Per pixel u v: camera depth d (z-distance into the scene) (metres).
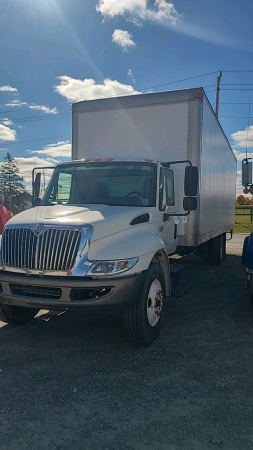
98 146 7.48
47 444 2.99
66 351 4.82
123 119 7.27
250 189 7.03
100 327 5.69
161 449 2.92
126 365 4.42
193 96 6.73
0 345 5.01
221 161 10.12
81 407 3.52
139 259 4.65
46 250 4.50
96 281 4.33
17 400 3.65
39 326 5.73
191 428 3.19
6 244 4.79
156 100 7.00
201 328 5.71
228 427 3.21
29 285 4.54
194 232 7.07
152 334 4.99
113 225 4.79
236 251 15.27
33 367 4.36
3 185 69.81
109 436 3.09
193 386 3.92
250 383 4.00
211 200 8.71
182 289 6.70
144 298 4.74
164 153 6.97
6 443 3.00
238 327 5.76
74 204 5.71
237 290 8.19
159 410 3.47
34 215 4.96
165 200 6.14
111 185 6.00
